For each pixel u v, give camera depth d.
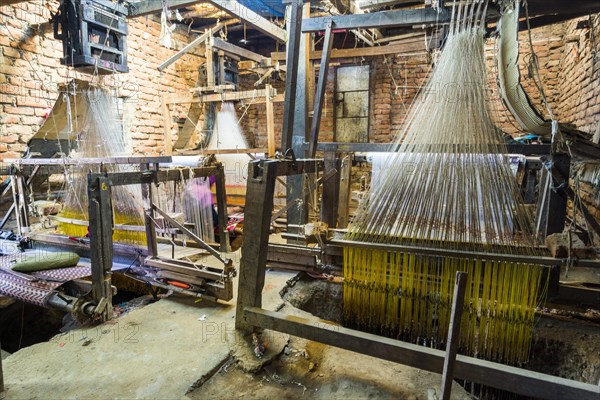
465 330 1.83
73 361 1.66
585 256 1.53
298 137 2.91
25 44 3.71
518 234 1.79
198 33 5.98
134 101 4.95
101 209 1.95
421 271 1.86
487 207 1.83
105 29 3.31
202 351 1.74
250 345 1.76
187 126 5.43
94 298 2.01
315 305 2.59
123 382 1.52
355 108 6.14
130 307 2.43
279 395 1.49
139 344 1.80
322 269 2.44
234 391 1.51
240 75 6.80
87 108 3.77
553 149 1.93
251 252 1.75
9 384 1.50
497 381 1.27
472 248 1.73
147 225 2.40
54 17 3.20
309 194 2.88
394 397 1.48
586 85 3.75
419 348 1.39
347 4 3.27
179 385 1.50
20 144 3.76
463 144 1.95
